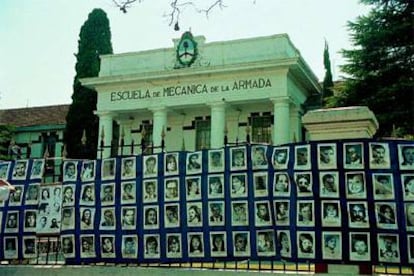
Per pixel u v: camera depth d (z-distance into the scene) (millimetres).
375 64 24844
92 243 8617
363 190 7211
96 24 34969
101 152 10531
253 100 26875
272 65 26156
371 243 7047
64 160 9148
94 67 33844
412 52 24109
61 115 40500
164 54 29281
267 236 7578
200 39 28297
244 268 7727
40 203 9102
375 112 23938
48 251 8906
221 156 8109
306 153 7578
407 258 6891
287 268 7891
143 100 29016
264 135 28016
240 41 27656
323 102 29484
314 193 7410
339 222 7227
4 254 9102
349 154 7367
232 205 7879
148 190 8469
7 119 41094
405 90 23266
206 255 7883
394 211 7051
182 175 8289
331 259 7160
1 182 8766
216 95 27422
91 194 8820
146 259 8242
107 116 29766
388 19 24844
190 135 29703
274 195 7637
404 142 7211
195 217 8070
